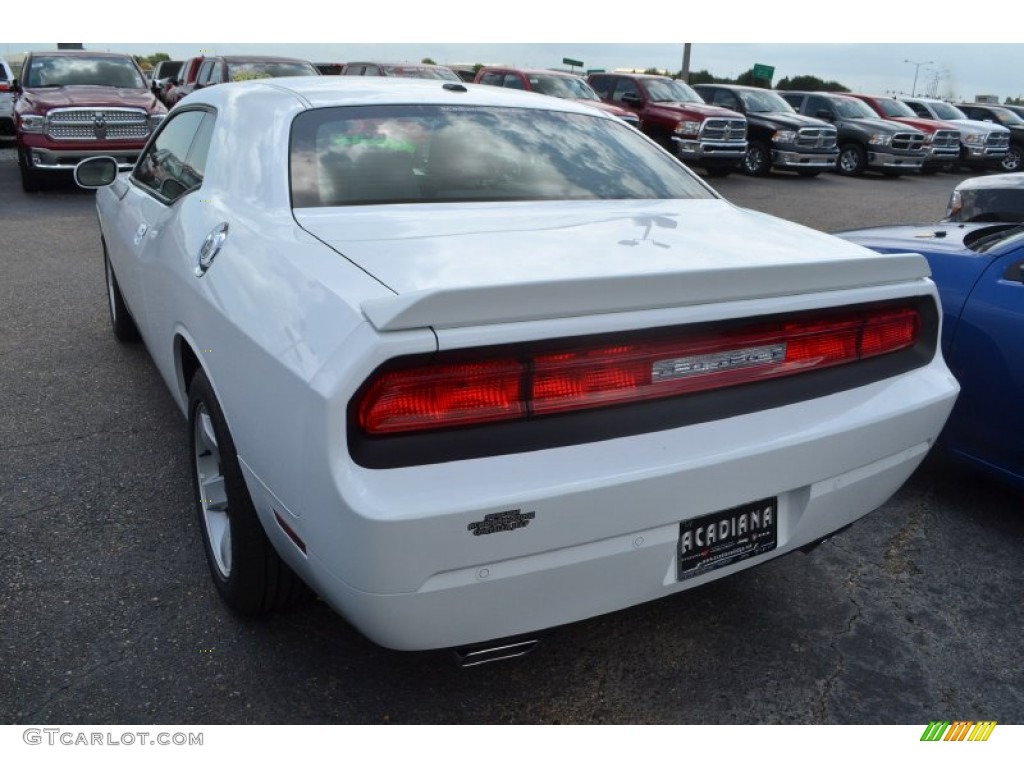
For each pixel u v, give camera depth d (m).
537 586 1.88
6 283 6.57
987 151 21.17
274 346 1.94
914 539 3.26
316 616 2.66
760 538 2.19
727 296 2.00
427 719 2.26
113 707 2.24
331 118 2.76
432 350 1.70
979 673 2.51
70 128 11.05
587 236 2.34
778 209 12.67
